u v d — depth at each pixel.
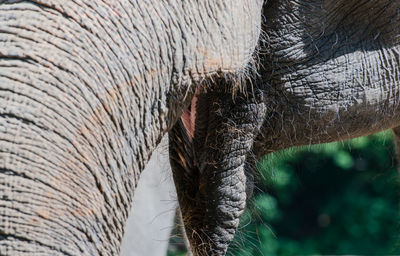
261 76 5.84
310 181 25.08
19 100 3.83
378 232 22.89
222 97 5.69
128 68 4.15
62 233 3.88
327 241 22.95
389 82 6.07
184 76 4.48
